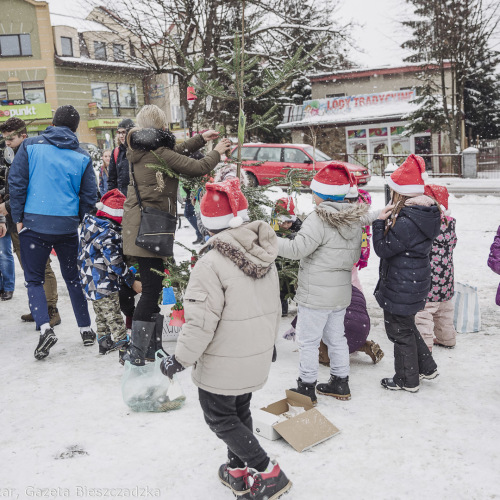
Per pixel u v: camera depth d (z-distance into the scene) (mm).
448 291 4230
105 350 4559
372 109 26422
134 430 3205
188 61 3951
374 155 25672
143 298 3955
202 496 2555
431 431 3098
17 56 35219
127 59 21188
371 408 3428
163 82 36719
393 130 26297
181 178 3982
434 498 2473
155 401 3443
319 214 3352
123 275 4461
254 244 2375
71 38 36062
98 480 2693
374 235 3572
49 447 3025
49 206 4371
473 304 4891
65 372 4168
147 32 19203
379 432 3105
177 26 18734
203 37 18609
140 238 3766
